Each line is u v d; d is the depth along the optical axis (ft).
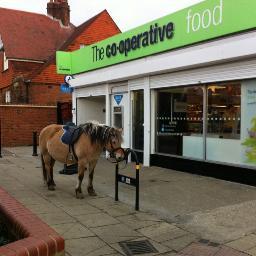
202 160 33.06
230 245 17.30
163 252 16.93
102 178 33.47
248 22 27.53
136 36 39.63
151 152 39.11
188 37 32.89
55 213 22.53
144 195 26.81
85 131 25.96
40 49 88.17
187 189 28.17
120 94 44.47
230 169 30.30
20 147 62.49
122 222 20.85
